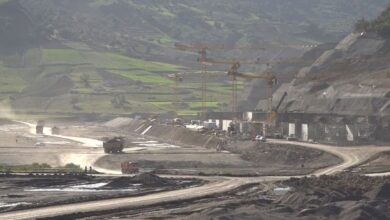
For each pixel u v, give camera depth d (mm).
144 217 177750
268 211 185375
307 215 183750
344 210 184625
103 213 184750
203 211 181500
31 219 172000
